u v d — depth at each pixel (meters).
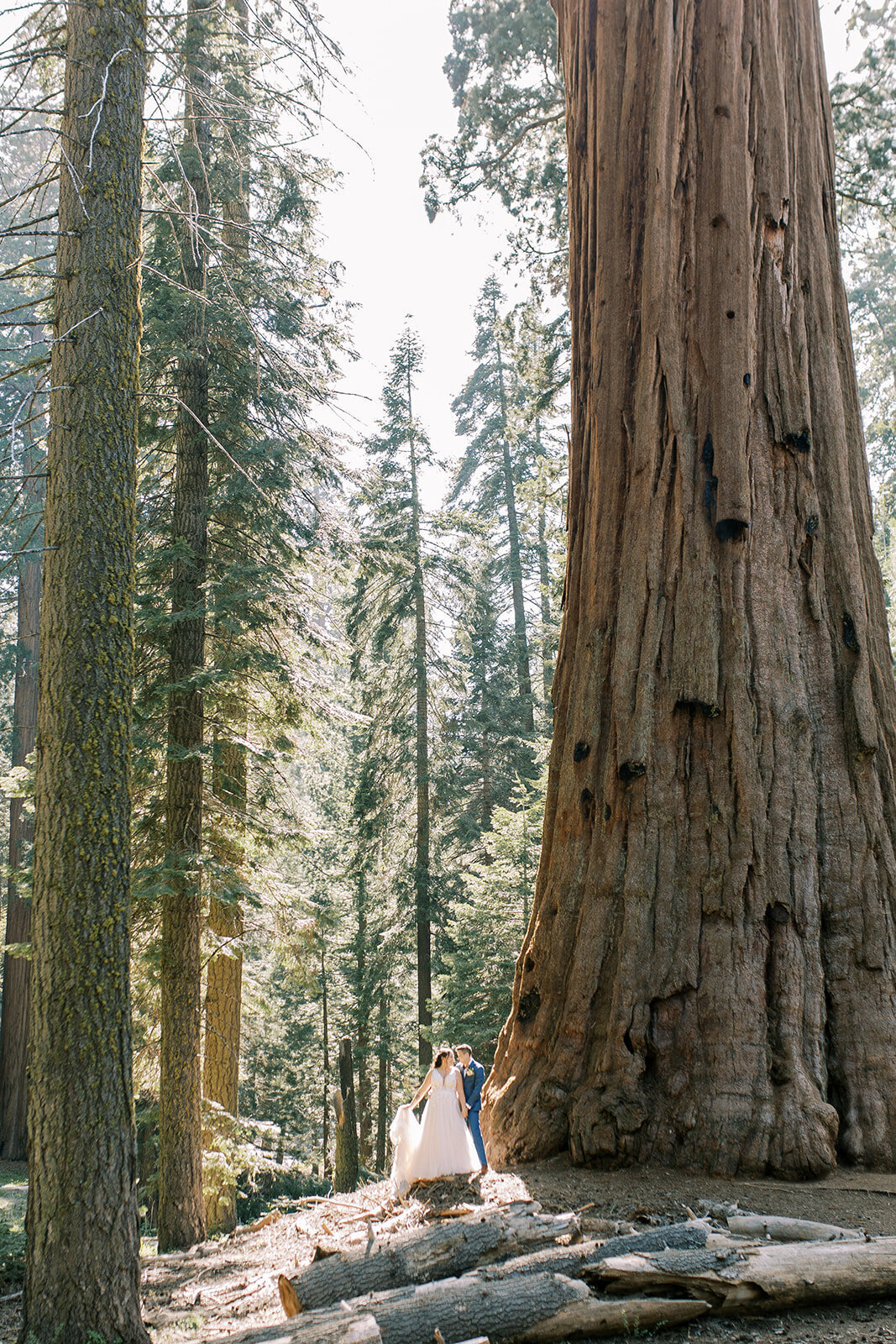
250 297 12.55
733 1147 6.61
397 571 14.51
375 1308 4.49
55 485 5.61
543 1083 7.61
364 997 25.41
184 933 10.97
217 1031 12.95
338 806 29.39
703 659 7.95
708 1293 4.71
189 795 11.34
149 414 12.27
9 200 6.11
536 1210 5.94
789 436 8.42
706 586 8.13
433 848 23.83
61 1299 4.66
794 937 7.30
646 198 8.86
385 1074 27.20
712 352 8.47
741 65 8.88
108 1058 5.04
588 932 7.82
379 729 24.20
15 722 22.70
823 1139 6.50
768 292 8.65
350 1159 14.34
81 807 5.22
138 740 10.71
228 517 13.29
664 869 7.66
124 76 6.14
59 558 5.50
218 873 10.90
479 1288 4.64
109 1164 4.91
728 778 7.72
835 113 15.27
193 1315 5.97
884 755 8.00
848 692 8.00
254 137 11.84
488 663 28.28
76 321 5.77
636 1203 6.11
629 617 8.30
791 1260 4.83
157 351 11.74
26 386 18.19
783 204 8.77
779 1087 6.78
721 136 8.73
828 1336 4.42
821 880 7.55
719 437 8.28
